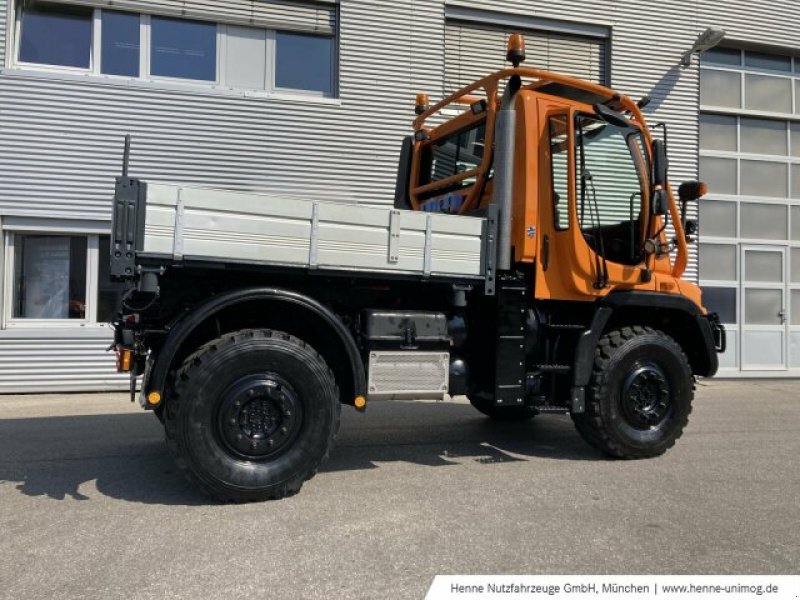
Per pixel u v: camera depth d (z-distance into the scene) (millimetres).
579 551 3312
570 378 5051
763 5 11500
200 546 3340
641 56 10844
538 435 6242
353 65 9508
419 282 4660
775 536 3549
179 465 3908
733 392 9711
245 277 4309
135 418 6863
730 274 11523
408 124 9711
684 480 4641
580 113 5051
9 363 8289
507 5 10164
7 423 6566
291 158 9273
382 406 7914
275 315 4406
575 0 10492
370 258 4320
